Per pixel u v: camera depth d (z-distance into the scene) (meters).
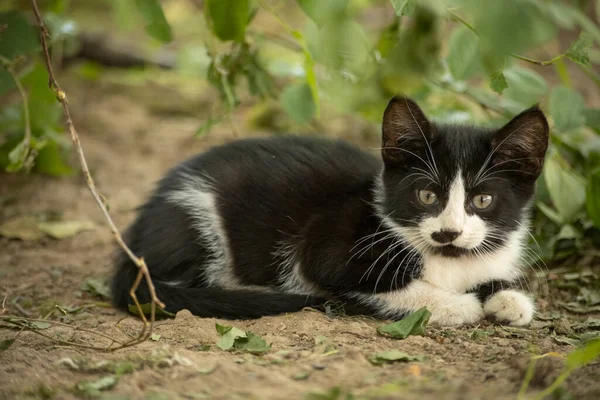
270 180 5.96
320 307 5.63
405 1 5.00
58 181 9.02
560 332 5.18
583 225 6.91
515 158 5.36
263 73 7.27
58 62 11.29
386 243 5.53
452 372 4.21
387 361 4.40
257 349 4.68
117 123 11.09
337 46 6.11
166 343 4.84
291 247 5.82
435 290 5.52
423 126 5.37
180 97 12.31
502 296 5.44
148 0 5.54
